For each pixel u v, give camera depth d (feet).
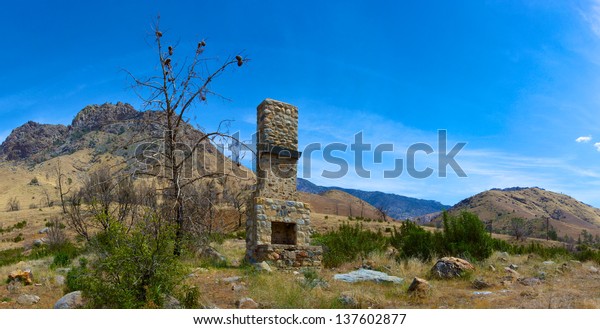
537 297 35.24
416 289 37.60
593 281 45.93
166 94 61.72
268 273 47.29
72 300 31.81
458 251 61.57
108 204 68.08
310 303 34.24
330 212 388.78
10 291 39.75
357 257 65.31
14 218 169.58
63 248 82.43
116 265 30.89
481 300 35.32
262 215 57.11
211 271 48.24
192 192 68.74
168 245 32.99
